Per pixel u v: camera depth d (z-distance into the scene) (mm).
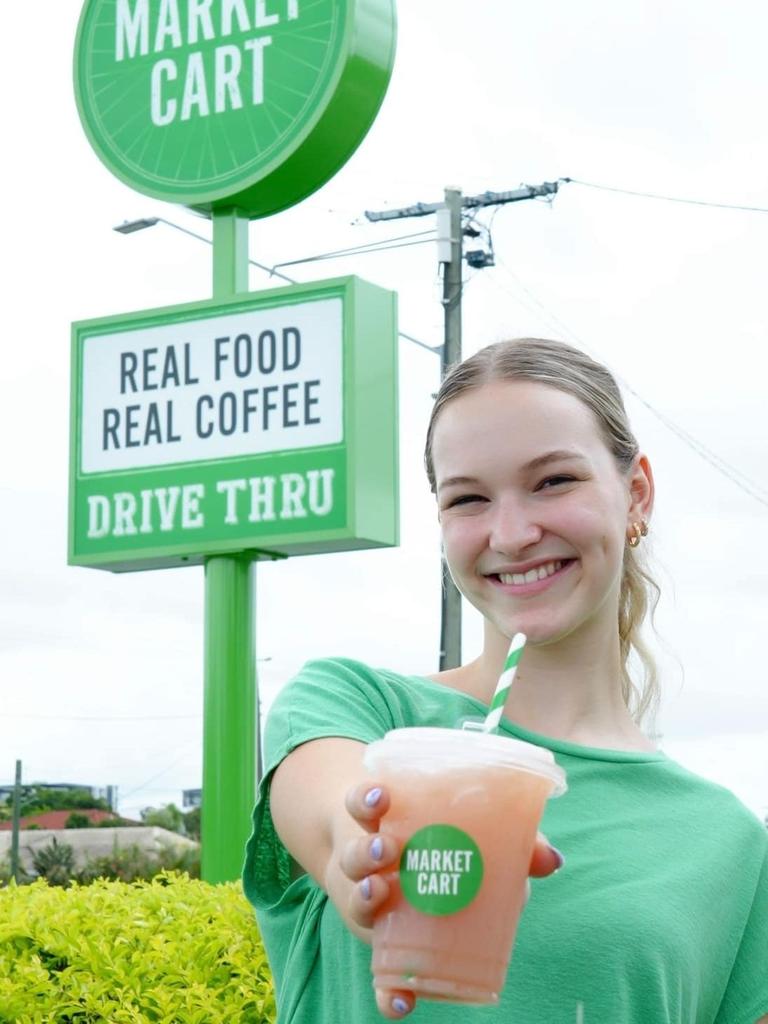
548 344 2439
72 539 7992
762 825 2502
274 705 2316
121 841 36312
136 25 8086
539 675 2518
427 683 2525
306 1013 2287
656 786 2465
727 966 2393
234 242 7863
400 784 1681
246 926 5426
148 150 7980
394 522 7473
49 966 5371
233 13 7805
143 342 7910
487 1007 2205
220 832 7434
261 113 7676
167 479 7758
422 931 1656
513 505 2340
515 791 1680
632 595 2867
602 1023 2209
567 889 2293
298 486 7391
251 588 7695
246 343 7617
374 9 7582
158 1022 5055
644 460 2598
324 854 1997
